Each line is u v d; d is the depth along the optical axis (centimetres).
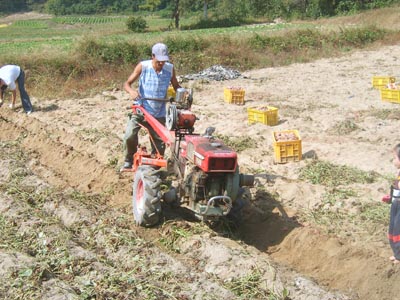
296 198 781
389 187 802
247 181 644
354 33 2864
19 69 1395
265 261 573
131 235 635
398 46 2828
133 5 10150
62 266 555
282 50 2556
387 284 562
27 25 7256
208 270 575
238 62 2269
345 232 674
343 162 934
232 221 696
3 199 744
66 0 10269
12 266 541
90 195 809
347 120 1195
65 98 1627
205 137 643
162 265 569
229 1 6234
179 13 5628
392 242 583
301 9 5734
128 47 2052
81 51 1994
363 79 1889
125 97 1634
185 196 646
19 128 1244
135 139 782
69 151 1040
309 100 1516
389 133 1100
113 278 530
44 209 734
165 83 748
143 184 656
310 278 577
